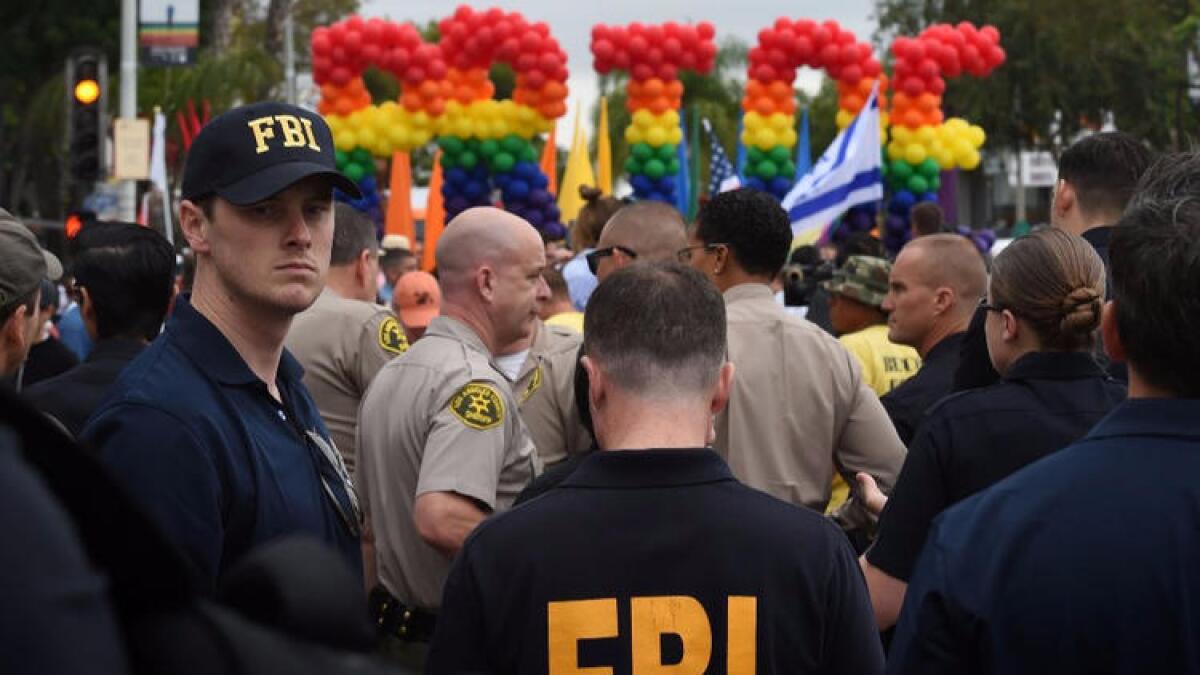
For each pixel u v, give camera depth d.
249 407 3.08
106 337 4.41
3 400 1.22
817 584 2.70
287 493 3.07
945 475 3.53
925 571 2.36
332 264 5.82
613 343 2.76
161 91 31.05
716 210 4.66
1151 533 2.23
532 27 16.02
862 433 4.52
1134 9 37.34
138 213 21.16
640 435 2.75
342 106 16.25
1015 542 2.28
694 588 2.66
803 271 8.62
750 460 4.43
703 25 16.44
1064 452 2.37
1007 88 37.72
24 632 1.13
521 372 4.85
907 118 16.52
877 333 6.18
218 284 3.15
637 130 16.48
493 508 4.10
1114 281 2.37
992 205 44.78
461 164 16.30
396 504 4.25
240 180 3.05
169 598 1.25
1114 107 38.28
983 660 2.29
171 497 2.88
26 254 3.49
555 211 16.38
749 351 4.50
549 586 2.67
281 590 1.30
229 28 35.69
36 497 1.17
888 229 16.75
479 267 4.38
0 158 36.81
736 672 2.65
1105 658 2.22
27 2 37.38
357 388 5.26
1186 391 2.33
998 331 3.71
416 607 4.30
